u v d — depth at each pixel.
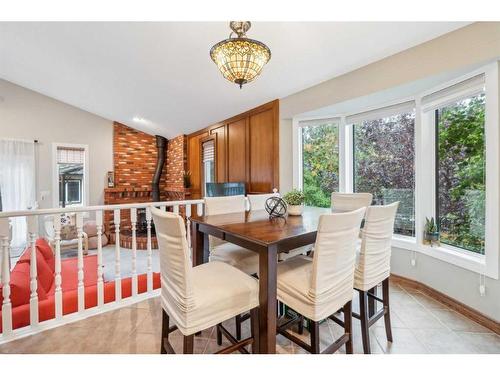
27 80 4.97
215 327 1.98
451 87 2.25
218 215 2.15
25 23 2.90
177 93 3.98
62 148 5.81
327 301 1.34
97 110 5.91
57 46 3.31
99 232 2.14
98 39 2.91
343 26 2.09
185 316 1.20
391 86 2.40
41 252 2.60
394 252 2.89
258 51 1.66
